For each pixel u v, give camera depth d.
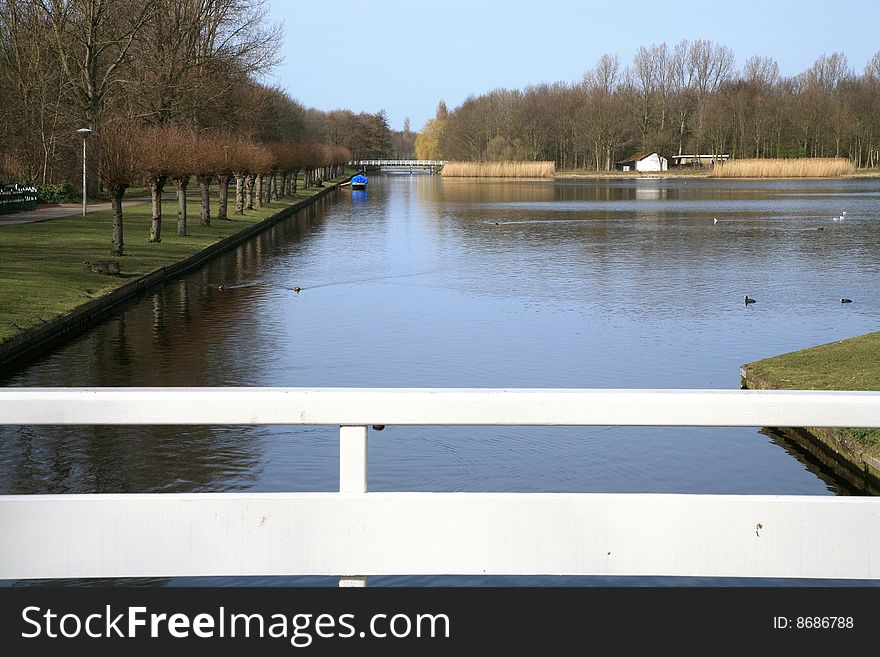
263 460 9.89
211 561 2.63
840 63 139.00
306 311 20.81
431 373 14.70
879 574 2.59
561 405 2.60
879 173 116.62
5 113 48.53
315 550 2.63
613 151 137.88
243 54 39.34
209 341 17.25
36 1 42.47
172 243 31.94
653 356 15.91
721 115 129.00
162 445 10.34
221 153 40.53
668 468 9.88
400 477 9.58
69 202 50.03
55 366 15.08
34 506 2.62
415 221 48.97
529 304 21.67
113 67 37.69
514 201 68.88
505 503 2.62
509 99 142.62
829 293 22.89
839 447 9.74
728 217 50.03
